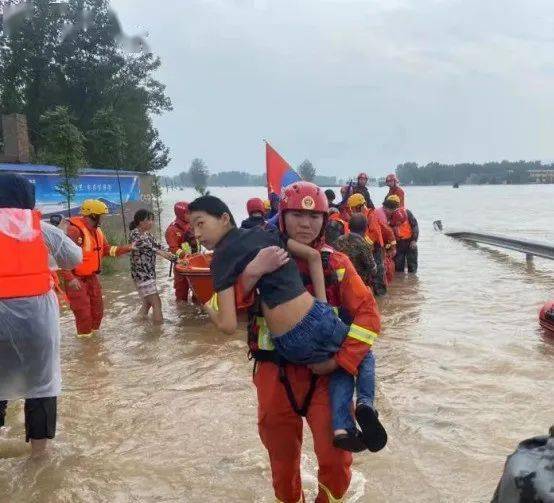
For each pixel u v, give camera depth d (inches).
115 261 628.4
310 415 127.8
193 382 247.6
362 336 121.6
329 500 131.1
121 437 196.5
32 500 158.9
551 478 82.5
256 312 127.3
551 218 1384.1
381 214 497.4
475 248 737.0
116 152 1134.4
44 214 838.5
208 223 125.6
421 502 152.3
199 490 161.9
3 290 170.1
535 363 259.9
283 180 434.3
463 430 193.6
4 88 1844.2
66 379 255.8
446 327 328.8
